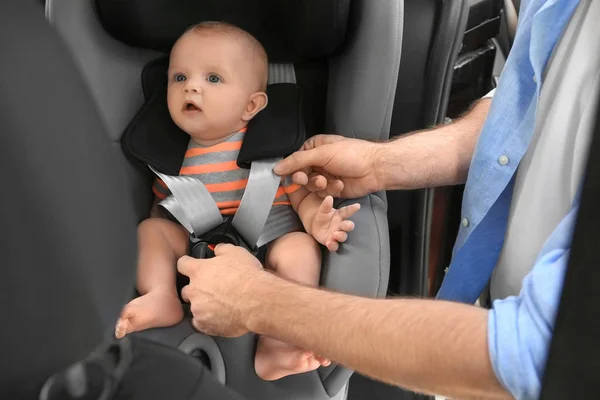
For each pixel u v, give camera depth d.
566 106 0.75
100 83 1.12
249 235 1.13
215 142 1.19
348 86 1.09
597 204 0.44
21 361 0.44
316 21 1.06
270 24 1.12
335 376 1.01
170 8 1.10
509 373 0.58
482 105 1.14
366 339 0.70
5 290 0.41
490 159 0.88
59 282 0.43
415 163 1.08
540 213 0.79
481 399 0.64
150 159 1.14
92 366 0.56
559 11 0.78
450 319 0.65
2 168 0.40
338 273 1.06
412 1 1.09
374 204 1.12
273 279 0.90
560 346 0.45
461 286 0.99
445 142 1.09
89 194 0.44
